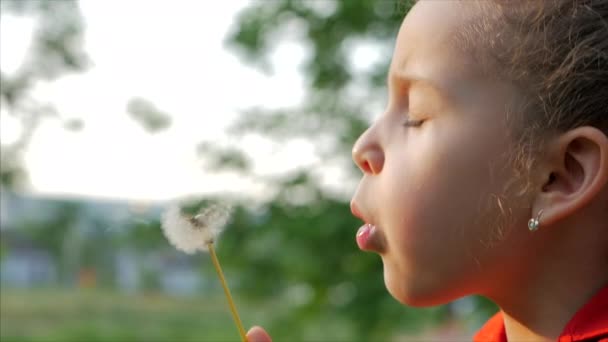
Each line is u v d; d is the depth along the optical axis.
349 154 2.28
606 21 0.65
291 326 2.30
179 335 4.40
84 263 5.22
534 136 0.64
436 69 0.66
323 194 2.31
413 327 2.12
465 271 0.66
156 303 5.09
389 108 0.70
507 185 0.65
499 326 0.73
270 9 2.41
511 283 0.67
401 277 0.68
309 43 2.38
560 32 0.65
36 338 4.21
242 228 2.30
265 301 2.35
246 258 2.26
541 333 0.67
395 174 0.67
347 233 2.20
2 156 2.94
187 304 5.11
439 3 0.68
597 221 0.65
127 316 4.67
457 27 0.67
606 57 0.65
